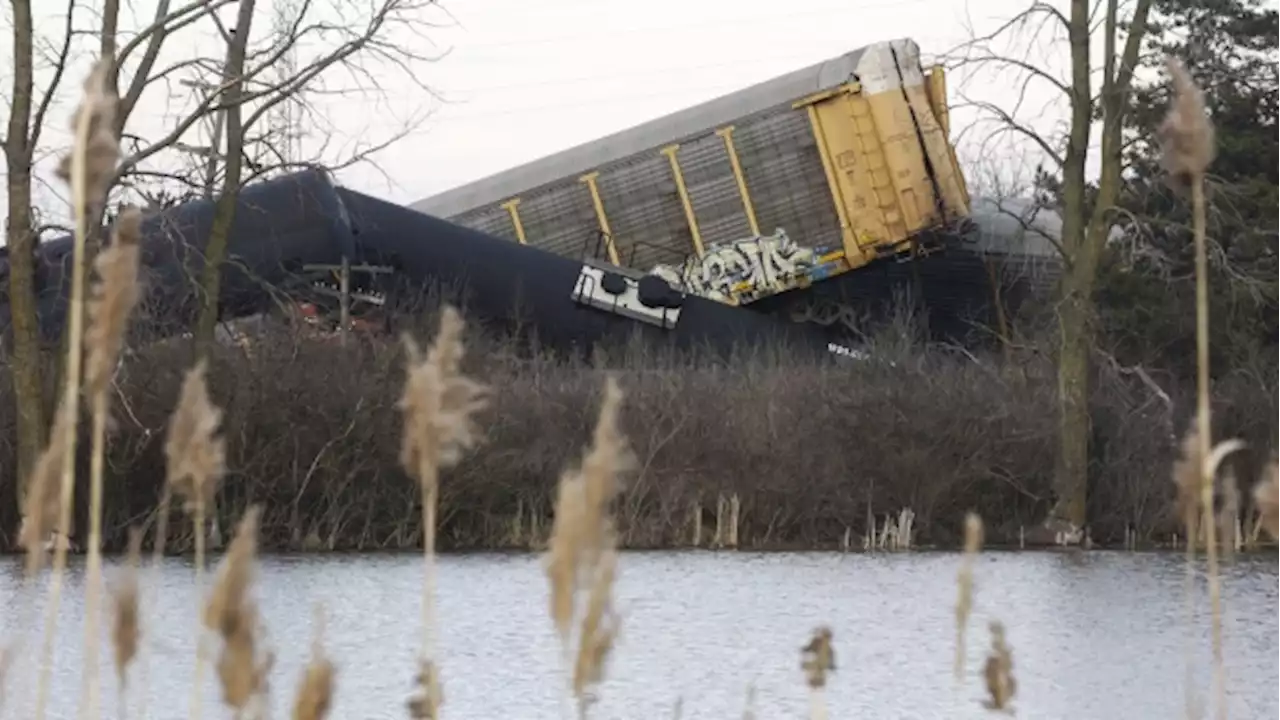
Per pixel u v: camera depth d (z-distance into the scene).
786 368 129.50
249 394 109.00
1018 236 131.75
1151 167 114.31
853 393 119.50
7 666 25.64
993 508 120.19
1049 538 115.69
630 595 81.94
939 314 173.75
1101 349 126.00
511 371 126.00
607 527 15.48
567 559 15.30
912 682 57.91
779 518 116.12
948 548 113.06
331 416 110.12
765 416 117.88
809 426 117.94
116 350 16.89
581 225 177.50
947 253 172.62
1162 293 139.00
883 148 168.38
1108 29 112.38
